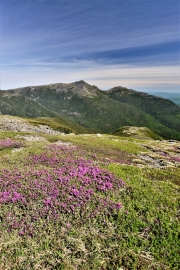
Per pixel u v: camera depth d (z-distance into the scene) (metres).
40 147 25.91
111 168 19.30
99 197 13.27
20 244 9.74
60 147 27.02
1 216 11.20
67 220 11.29
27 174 15.99
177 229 11.39
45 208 11.84
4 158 21.20
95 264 9.12
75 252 9.61
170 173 21.84
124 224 11.36
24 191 13.49
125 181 16.47
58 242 9.98
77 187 14.30
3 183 14.45
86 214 11.75
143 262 9.48
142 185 16.19
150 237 10.83
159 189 15.97
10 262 8.94
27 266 8.80
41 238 10.11
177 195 15.32
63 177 15.53
